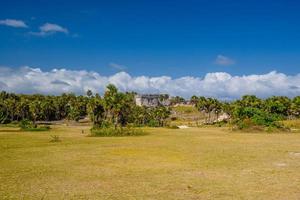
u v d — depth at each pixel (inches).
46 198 930.1
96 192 995.3
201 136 3203.7
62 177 1207.6
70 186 1069.8
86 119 7785.4
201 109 7249.0
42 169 1365.7
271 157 1692.9
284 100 6392.7
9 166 1438.2
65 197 940.0
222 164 1482.5
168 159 1628.9
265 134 3499.0
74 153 1861.5
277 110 6176.2
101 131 3378.4
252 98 6348.4
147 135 3383.4
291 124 4665.4
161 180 1158.3
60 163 1514.5
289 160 1594.5
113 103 4168.3
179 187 1056.2
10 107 6978.4
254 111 4429.1
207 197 941.2
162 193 984.3
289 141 2618.1
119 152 1894.7
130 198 931.3
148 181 1143.0
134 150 1989.4
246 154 1811.0
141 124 6136.8
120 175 1243.8
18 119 7396.7
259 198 929.5
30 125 4608.8
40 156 1745.8
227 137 3070.9
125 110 4714.6
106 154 1811.0
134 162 1537.9
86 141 2664.9
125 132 3410.4
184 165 1457.9
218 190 1018.1
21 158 1676.9
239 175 1240.2
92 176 1226.6
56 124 6432.1
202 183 1111.6
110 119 4753.9
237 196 949.8
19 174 1263.5
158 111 6254.9
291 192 990.4
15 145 2353.6
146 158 1662.2
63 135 3437.5
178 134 3526.1
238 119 4520.2
